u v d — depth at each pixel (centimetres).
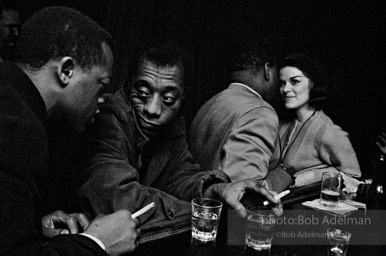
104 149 122
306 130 227
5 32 216
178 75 125
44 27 93
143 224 112
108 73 102
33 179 77
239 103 164
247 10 320
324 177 144
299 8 334
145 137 131
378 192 153
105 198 113
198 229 103
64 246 76
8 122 74
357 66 335
